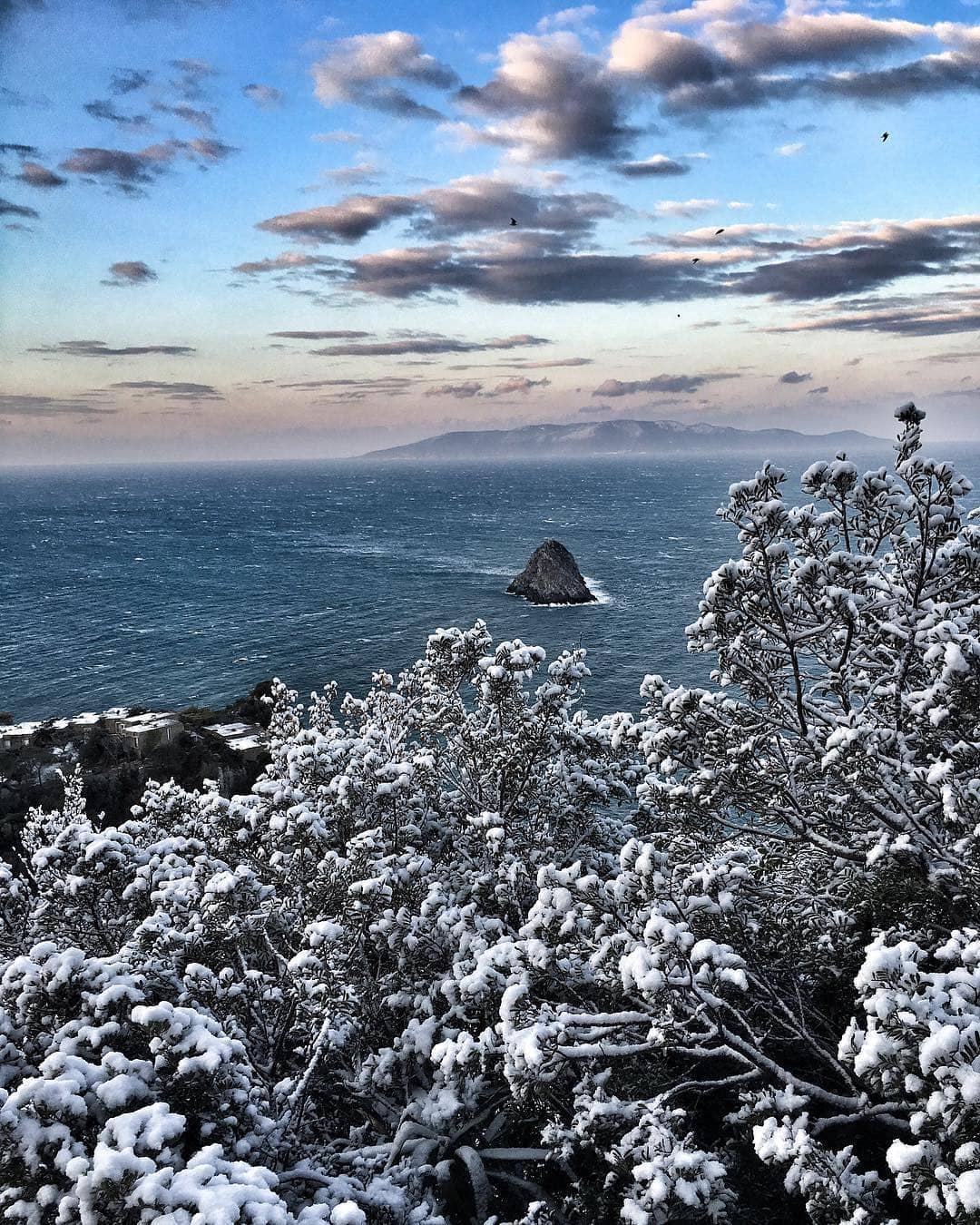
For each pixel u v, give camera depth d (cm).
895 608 1023
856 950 890
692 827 1093
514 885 1048
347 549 15988
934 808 826
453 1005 910
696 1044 759
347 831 1241
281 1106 818
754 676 1041
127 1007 660
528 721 1342
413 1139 912
